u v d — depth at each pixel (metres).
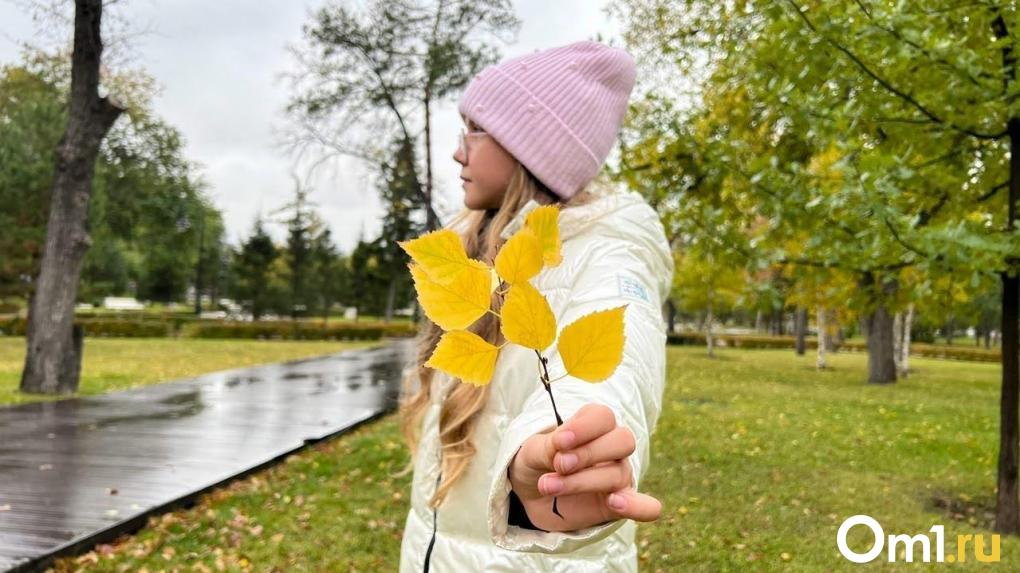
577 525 0.67
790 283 5.30
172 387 13.36
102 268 32.03
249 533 5.27
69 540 4.55
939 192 5.43
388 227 39.38
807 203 4.52
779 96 4.65
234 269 44.53
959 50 4.37
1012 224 4.78
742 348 43.44
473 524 1.28
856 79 4.67
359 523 5.54
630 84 1.33
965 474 7.69
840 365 25.70
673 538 5.34
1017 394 5.61
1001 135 4.98
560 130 1.22
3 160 19.05
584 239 1.15
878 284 5.17
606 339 0.52
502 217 1.25
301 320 46.03
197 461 6.98
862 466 7.97
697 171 5.09
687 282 25.62
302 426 9.12
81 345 12.12
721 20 5.91
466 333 0.52
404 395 1.64
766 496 6.54
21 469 6.49
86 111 11.64
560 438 0.55
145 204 27.50
